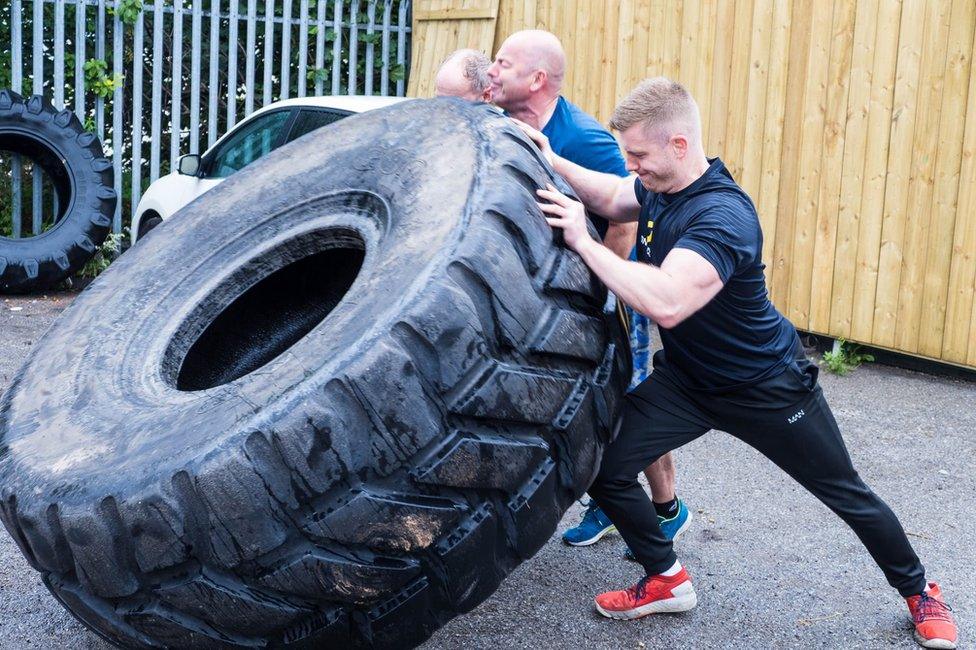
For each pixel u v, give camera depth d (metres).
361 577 2.41
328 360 2.44
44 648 3.14
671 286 2.68
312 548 2.40
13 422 3.05
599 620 3.31
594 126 3.57
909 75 6.34
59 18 9.44
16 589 3.52
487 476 2.47
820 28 6.84
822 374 6.66
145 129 10.84
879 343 6.67
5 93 8.98
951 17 6.08
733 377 2.97
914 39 6.29
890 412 5.80
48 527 2.54
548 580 3.60
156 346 3.32
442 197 2.81
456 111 3.22
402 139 3.28
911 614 3.25
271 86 10.35
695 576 3.65
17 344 7.00
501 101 3.59
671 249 2.88
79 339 3.37
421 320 2.43
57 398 3.08
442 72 3.86
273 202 3.58
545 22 9.12
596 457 2.72
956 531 4.12
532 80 3.52
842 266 6.85
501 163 2.83
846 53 6.69
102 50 9.72
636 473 3.11
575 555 3.82
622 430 3.10
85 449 2.72
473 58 3.83
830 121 6.84
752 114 7.37
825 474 3.07
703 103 7.73
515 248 2.64
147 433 2.64
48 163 9.29
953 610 3.41
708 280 2.71
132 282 3.62
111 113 10.26
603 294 2.81
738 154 7.51
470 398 2.45
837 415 5.74
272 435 2.34
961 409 5.86
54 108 9.13
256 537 2.37
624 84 8.37
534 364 2.57
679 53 7.88
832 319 6.94
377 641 2.52
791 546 3.93
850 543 3.96
